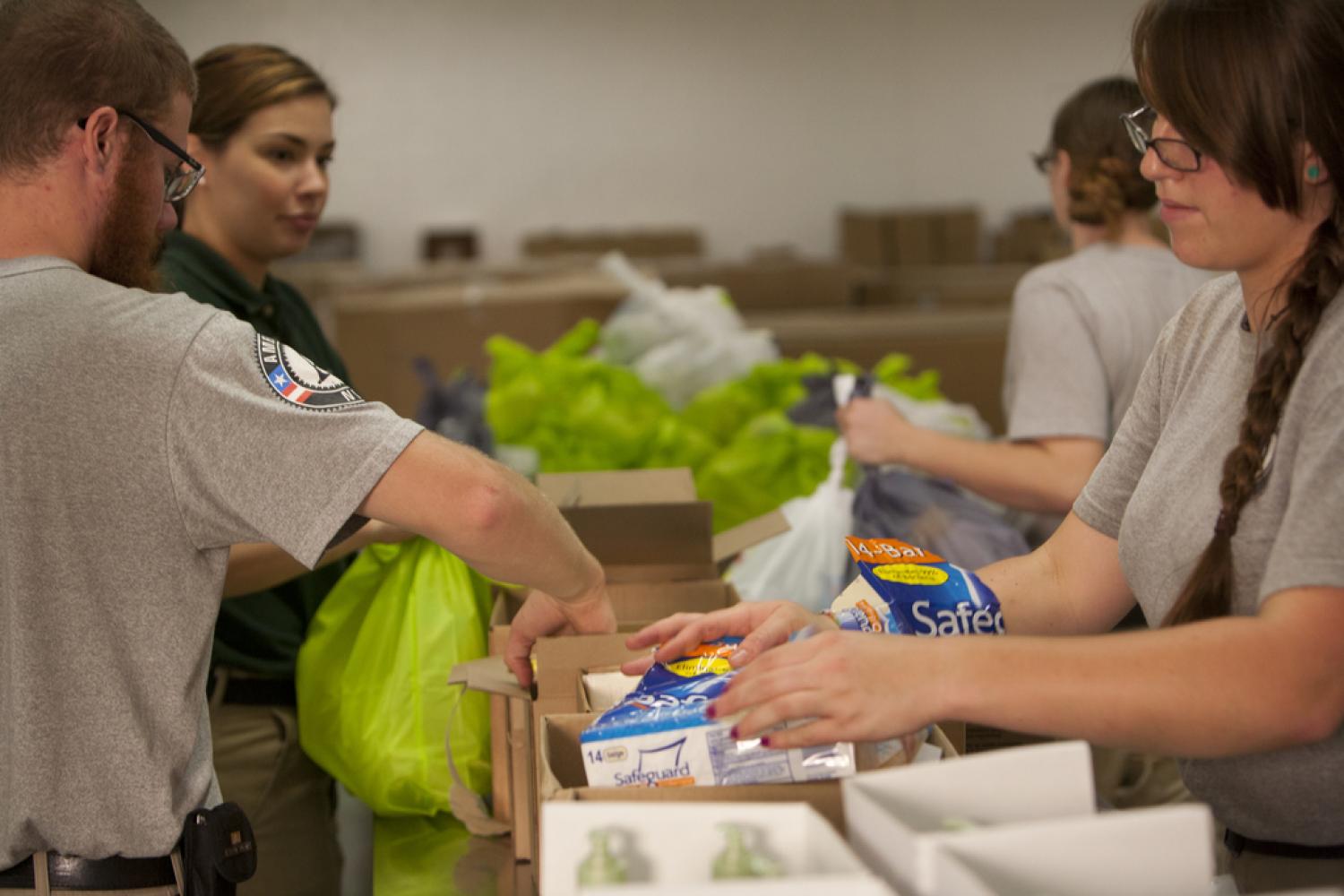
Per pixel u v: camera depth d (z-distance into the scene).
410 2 8.88
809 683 0.94
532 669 1.43
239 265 2.10
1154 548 1.14
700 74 9.19
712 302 3.40
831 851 0.76
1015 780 0.83
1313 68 0.96
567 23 9.03
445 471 1.16
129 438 1.13
